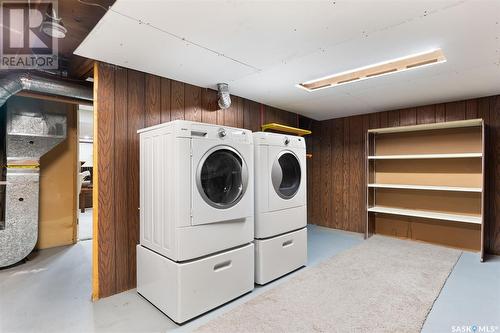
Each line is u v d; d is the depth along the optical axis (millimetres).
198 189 2051
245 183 2383
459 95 3422
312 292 2400
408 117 4086
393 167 4234
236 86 3086
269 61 2375
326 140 5031
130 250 2502
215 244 2156
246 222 2414
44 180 3869
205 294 2064
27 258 3408
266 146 2668
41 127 3373
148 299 2250
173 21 1713
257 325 1911
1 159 3451
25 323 1944
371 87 3105
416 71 2596
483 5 1552
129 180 2506
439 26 1793
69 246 3955
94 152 2316
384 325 1901
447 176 3742
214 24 1757
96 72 2326
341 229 4809
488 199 3438
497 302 2203
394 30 1850
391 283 2566
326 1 1515
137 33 1863
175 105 2863
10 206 3152
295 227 2963
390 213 4090
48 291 2469
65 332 1838
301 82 2971
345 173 4770
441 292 2381
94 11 1957
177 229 1942
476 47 2098
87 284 2629
